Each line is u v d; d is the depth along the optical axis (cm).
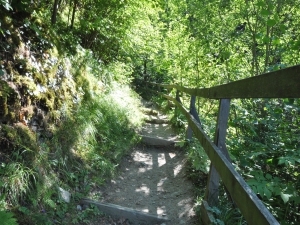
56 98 419
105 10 732
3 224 194
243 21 592
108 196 394
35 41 413
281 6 489
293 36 481
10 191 270
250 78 207
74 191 363
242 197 199
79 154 418
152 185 449
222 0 596
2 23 351
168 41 1006
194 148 515
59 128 405
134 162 534
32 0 505
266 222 156
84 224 317
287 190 262
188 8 812
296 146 314
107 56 962
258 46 549
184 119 757
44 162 334
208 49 682
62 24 682
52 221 292
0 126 297
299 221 289
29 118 343
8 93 312
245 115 385
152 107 1240
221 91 296
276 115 329
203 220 316
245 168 354
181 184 444
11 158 299
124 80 978
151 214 352
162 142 633
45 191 305
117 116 620
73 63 545
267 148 330
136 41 1002
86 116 480
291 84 143
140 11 859
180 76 930
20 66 352
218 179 326
